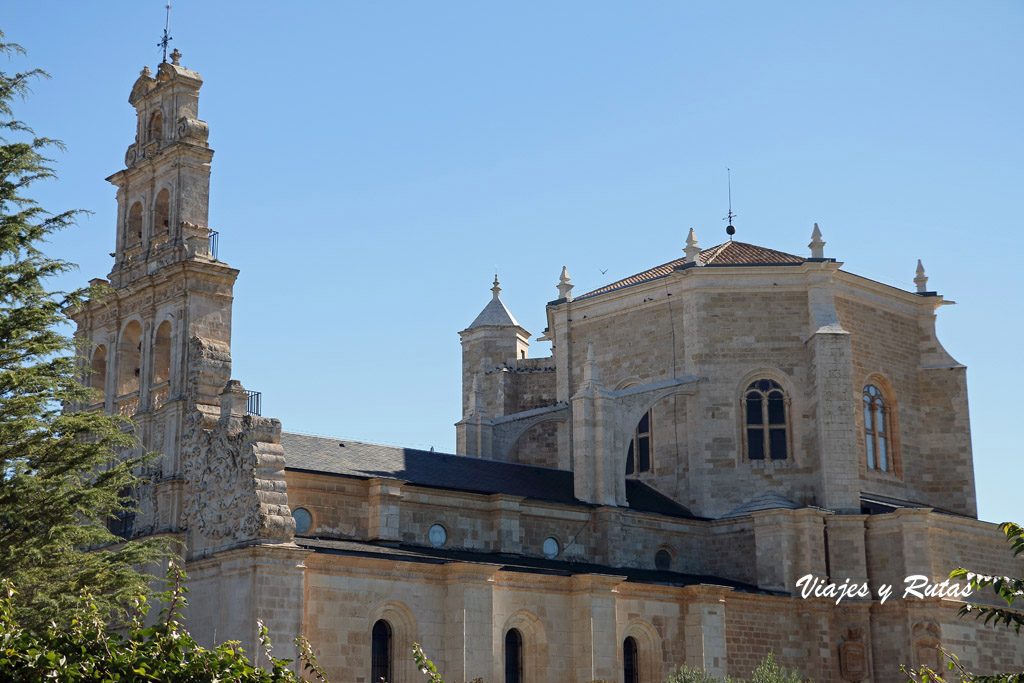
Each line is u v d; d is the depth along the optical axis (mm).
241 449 51188
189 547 53156
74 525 45188
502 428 76375
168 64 61750
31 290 45250
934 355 77250
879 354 74812
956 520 66688
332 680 49156
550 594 56500
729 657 61281
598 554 64875
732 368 72125
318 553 49656
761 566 65812
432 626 52469
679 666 59375
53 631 25266
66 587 43625
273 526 49312
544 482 67062
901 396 75375
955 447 75438
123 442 47531
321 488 55688
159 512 54719
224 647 25266
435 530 59250
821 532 65875
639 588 59062
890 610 64750
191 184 59719
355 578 50750
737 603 62406
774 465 70812
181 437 55312
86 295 47719
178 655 24891
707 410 71625
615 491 66375
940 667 62562
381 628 51875
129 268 61781
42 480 45062
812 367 70562
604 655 56281
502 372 85312
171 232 59281
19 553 43250
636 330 75625
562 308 79062
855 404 72375
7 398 44750
